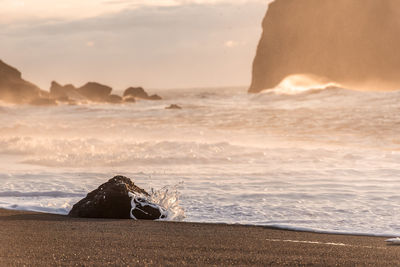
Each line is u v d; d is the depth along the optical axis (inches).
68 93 4037.9
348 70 4158.5
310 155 755.4
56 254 233.1
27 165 712.4
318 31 4338.1
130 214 371.6
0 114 2119.8
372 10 4195.4
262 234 306.5
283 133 1133.7
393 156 739.4
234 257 235.9
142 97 4389.8
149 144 872.3
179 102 3139.8
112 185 387.9
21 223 331.6
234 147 828.0
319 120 1332.4
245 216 389.1
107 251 241.6
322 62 4256.9
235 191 498.3
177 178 586.6
